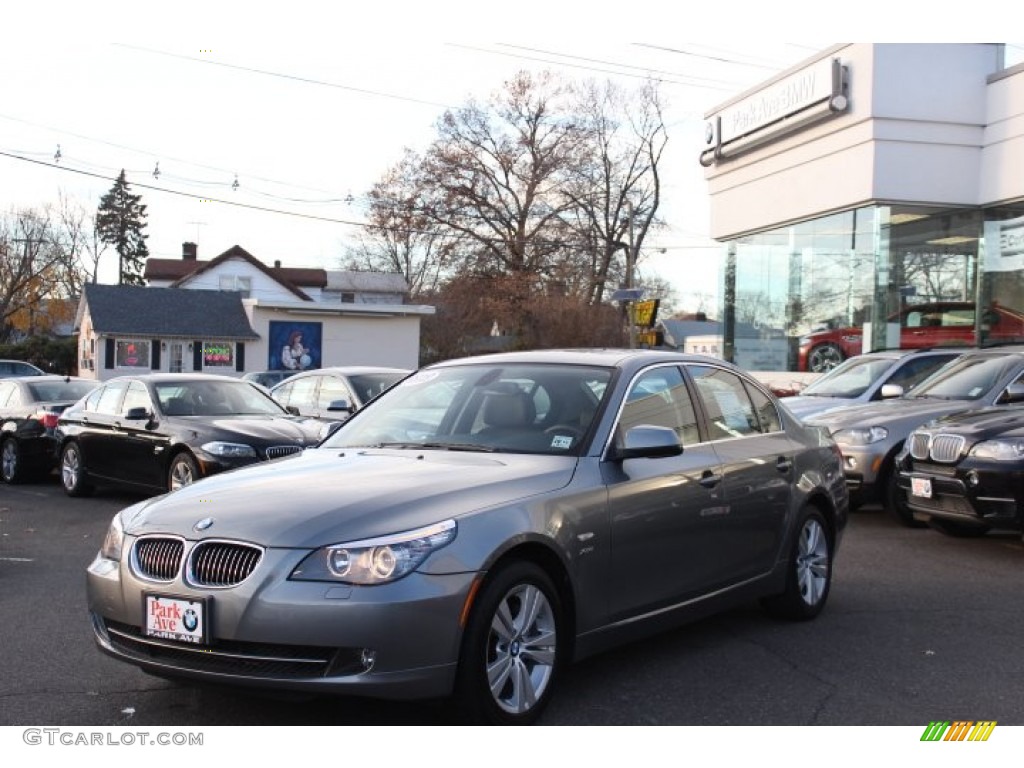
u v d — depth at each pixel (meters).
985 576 7.64
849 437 10.03
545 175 48.78
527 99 48.47
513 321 48.06
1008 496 7.88
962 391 10.37
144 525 4.34
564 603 4.53
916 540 9.12
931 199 17.81
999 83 17.53
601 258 49.88
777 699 4.78
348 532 3.93
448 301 50.22
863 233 18.20
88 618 6.21
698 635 5.97
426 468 4.62
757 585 5.88
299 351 43.41
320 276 70.44
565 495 4.56
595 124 49.56
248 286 59.25
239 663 3.92
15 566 7.90
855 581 7.48
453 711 4.02
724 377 6.20
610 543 4.73
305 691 3.81
